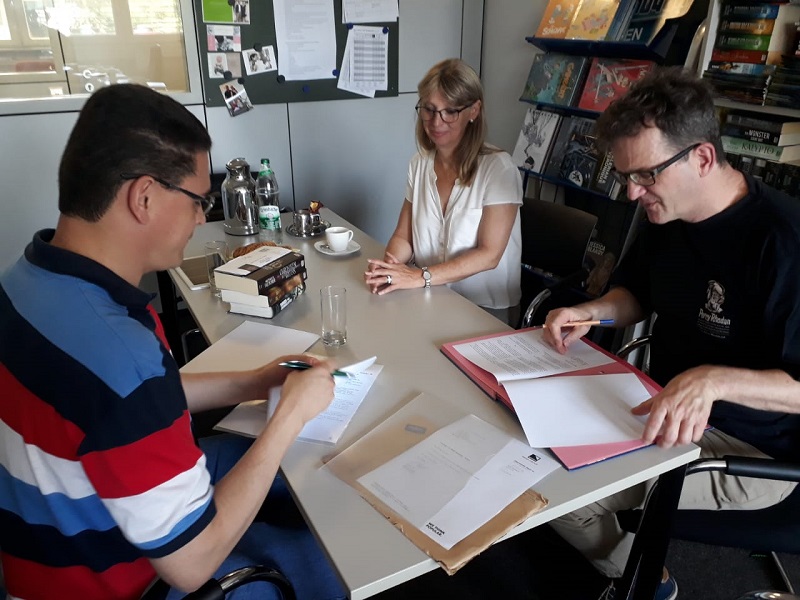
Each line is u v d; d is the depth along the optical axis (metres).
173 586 0.83
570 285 2.03
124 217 0.81
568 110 2.89
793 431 1.32
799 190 1.91
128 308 0.84
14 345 0.76
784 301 1.20
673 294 1.43
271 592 1.06
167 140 0.81
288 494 1.35
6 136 2.59
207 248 1.76
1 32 2.53
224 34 2.85
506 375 1.26
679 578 1.75
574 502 0.96
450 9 3.37
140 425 0.75
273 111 3.10
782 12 1.82
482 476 1.00
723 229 1.27
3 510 0.83
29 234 2.77
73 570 0.84
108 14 2.67
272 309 1.57
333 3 3.04
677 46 2.42
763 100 1.90
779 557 1.82
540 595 1.67
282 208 2.82
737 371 1.15
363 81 3.26
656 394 1.20
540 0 3.07
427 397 1.23
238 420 1.16
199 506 0.80
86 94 2.73
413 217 2.14
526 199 2.29
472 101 1.84
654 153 1.19
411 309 1.63
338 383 1.27
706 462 1.14
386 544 0.87
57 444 0.75
